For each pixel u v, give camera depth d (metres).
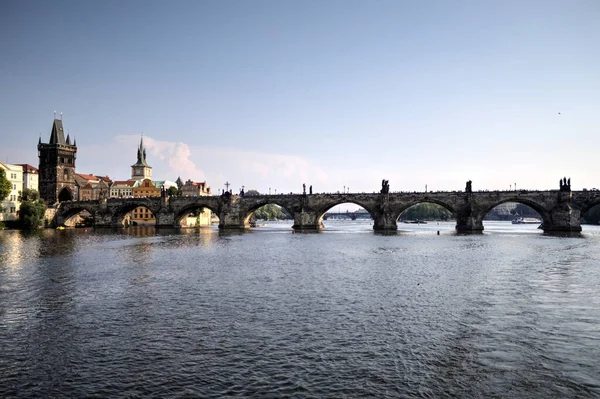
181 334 32.19
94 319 36.22
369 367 26.27
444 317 36.41
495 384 24.25
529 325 34.19
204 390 23.50
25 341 30.92
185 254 83.19
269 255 81.19
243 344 30.03
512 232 152.25
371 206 167.62
